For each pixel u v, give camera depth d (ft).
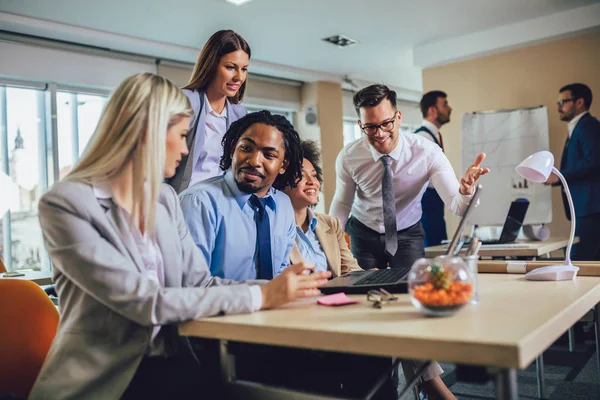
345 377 4.68
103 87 17.76
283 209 5.98
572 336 12.57
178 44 18.30
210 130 8.10
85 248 3.75
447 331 2.98
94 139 4.13
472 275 3.62
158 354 4.13
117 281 3.74
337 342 3.15
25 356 4.47
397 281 4.42
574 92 18.30
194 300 3.78
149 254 4.25
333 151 24.76
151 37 17.44
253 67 21.40
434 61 20.71
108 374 3.90
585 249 17.62
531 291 4.38
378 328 3.14
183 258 4.69
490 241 12.23
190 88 7.95
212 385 4.17
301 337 3.29
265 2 15.33
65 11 14.84
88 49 17.16
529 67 19.47
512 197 19.21
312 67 22.80
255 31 17.87
